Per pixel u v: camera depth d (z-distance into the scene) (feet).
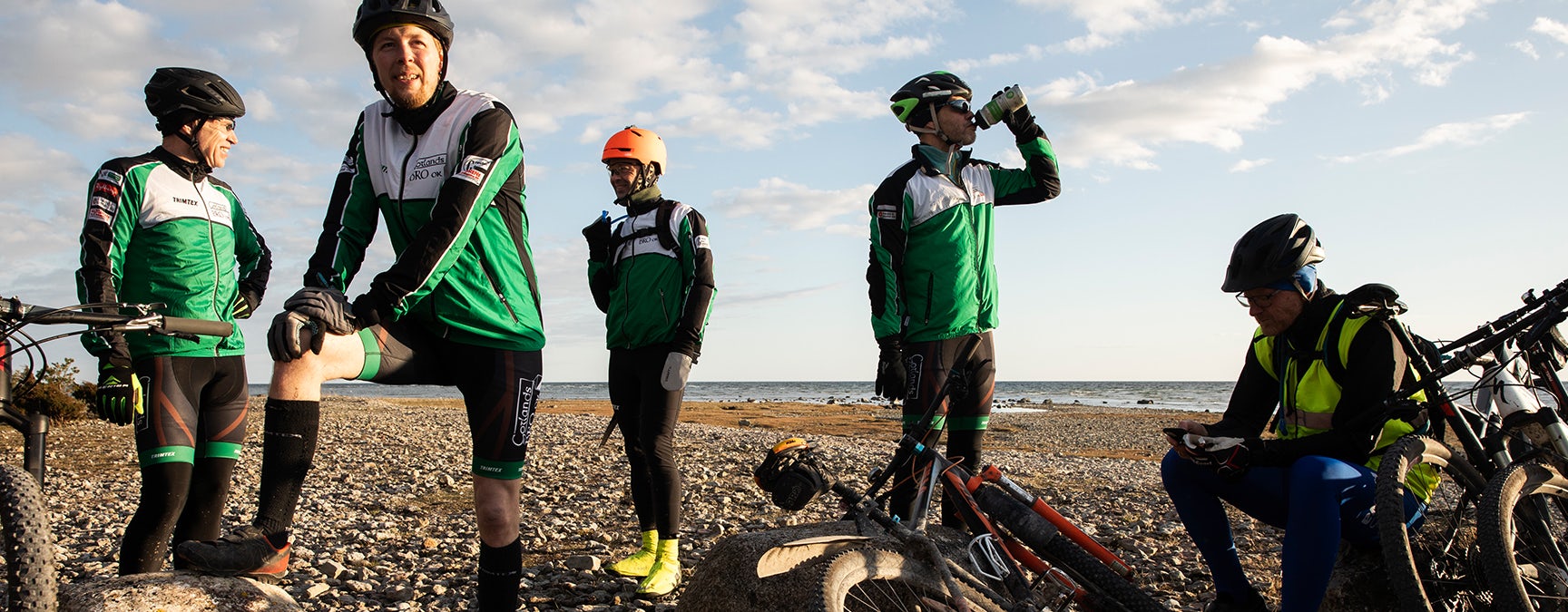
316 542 20.98
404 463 37.11
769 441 50.47
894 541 10.41
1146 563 19.47
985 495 11.18
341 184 11.05
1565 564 11.50
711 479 33.37
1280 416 12.53
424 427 57.11
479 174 9.81
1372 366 11.24
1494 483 10.75
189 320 8.95
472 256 10.21
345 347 9.65
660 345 16.53
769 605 11.25
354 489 30.17
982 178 16.12
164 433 12.57
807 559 10.25
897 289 15.44
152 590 8.97
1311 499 10.88
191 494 13.29
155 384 12.59
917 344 15.42
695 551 19.99
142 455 12.55
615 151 16.85
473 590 16.80
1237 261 12.13
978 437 15.56
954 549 12.38
